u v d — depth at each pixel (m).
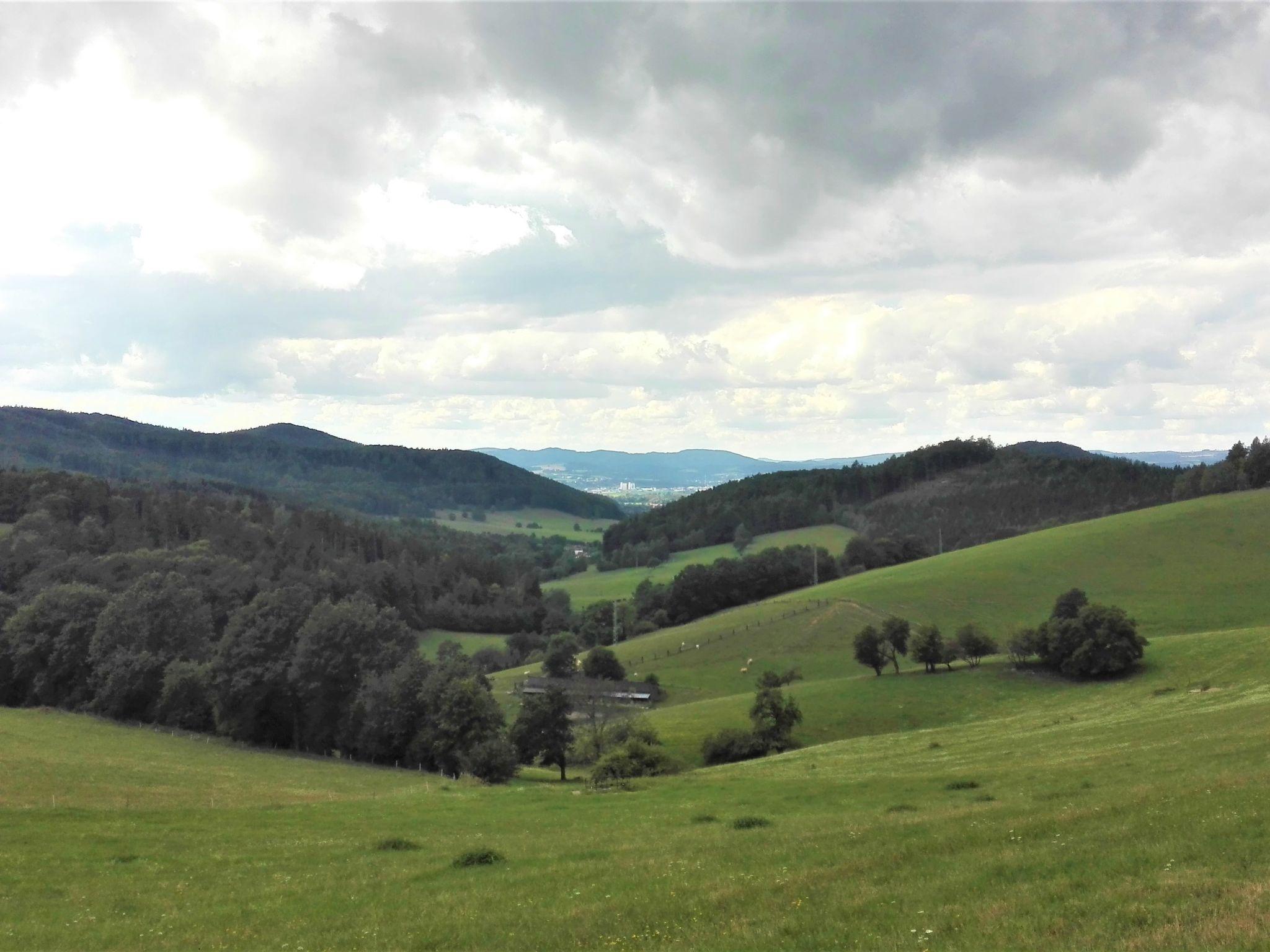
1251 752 36.44
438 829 37.84
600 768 67.88
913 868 20.58
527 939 18.47
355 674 100.38
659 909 19.45
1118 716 67.56
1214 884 16.11
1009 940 14.97
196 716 106.62
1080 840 21.11
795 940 16.38
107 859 31.19
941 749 65.19
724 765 76.00
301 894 24.97
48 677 113.69
